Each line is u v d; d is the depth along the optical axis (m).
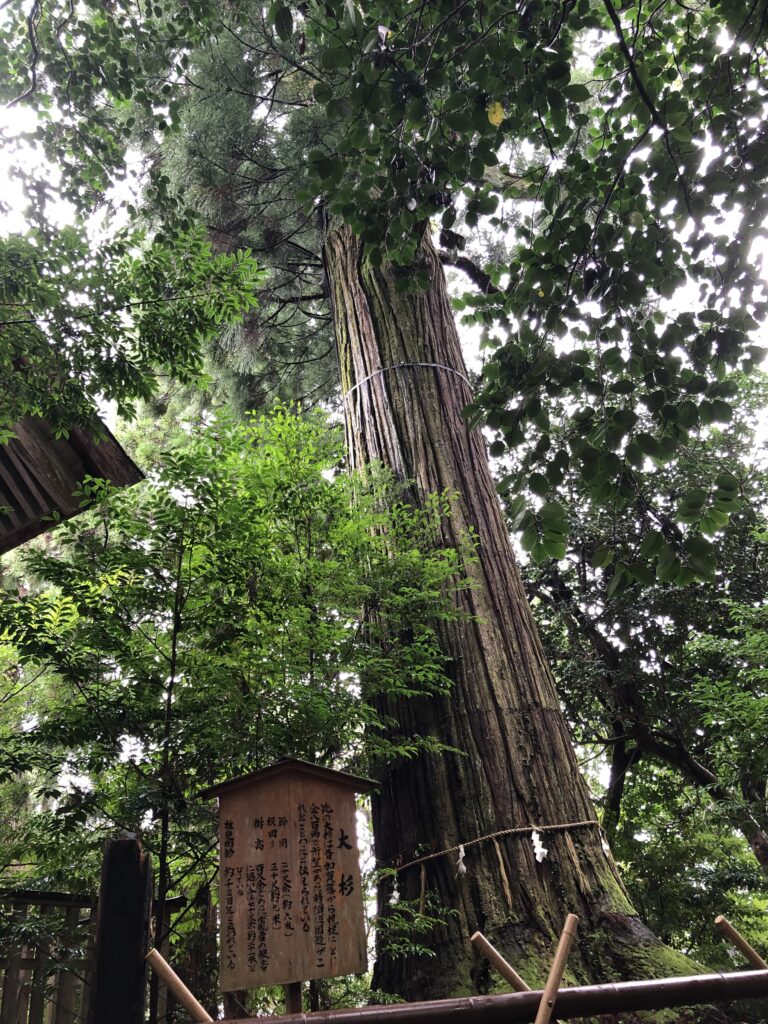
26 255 3.23
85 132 4.21
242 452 4.19
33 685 4.71
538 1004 1.94
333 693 3.66
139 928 1.71
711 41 3.03
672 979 2.10
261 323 9.38
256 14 6.81
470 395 6.39
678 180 2.62
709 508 2.33
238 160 7.44
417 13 2.52
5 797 4.95
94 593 3.26
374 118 2.40
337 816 2.55
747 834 7.60
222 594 3.59
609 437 2.41
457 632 4.93
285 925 2.35
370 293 6.71
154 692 3.21
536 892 4.03
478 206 2.77
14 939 2.77
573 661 8.81
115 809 3.13
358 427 6.20
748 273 2.62
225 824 2.46
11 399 3.52
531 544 2.36
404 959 4.05
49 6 4.25
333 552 4.41
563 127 2.71
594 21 2.72
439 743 4.26
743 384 9.27
